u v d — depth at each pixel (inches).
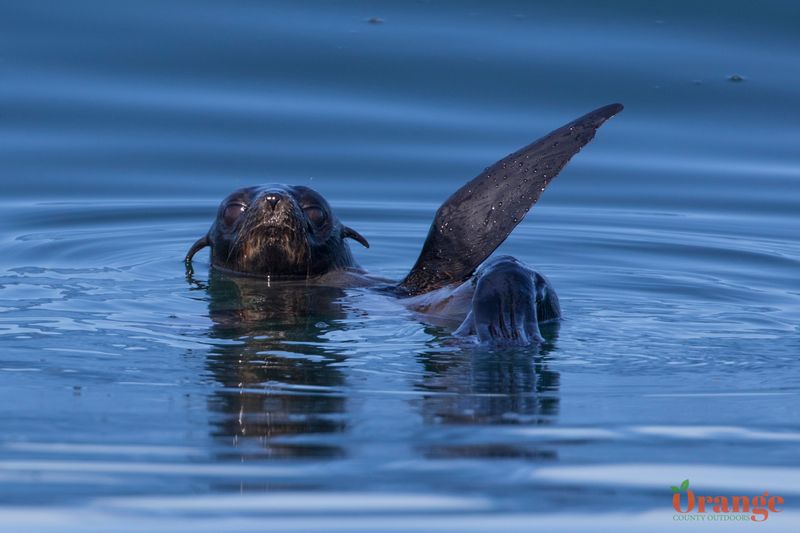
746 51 2241.6
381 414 853.2
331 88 2126.0
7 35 2224.4
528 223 1736.0
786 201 1836.9
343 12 2359.7
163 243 1593.3
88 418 837.2
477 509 671.8
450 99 2101.4
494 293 1094.4
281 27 2290.8
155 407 866.1
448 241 1269.7
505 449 777.6
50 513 661.3
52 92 2091.5
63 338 1071.6
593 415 858.1
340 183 1863.9
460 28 2301.9
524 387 933.8
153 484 706.8
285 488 701.3
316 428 818.8
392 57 2196.1
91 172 1897.1
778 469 749.9
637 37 2276.1
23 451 765.3
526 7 2386.8
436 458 757.3
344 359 1011.3
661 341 1096.2
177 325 1132.5
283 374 961.5
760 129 2057.1
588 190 1910.7
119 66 2164.1
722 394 921.5
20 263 1444.4
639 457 767.7
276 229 1310.3
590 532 642.8
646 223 1733.5
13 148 1947.6
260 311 1196.5
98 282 1343.5
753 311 1242.6
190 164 1915.6
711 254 1552.7
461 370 979.9
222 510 665.6
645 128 2065.7
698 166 1958.7
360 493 692.7
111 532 634.2
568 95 2098.9
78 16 2295.8
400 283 1304.1
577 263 1509.6
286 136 2004.2
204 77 2144.4
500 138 1974.7
